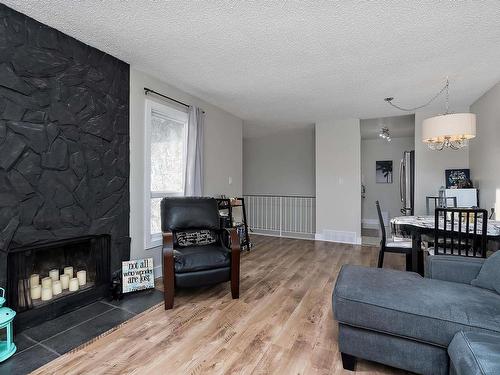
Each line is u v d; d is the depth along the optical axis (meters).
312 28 2.14
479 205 3.69
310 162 6.55
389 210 6.99
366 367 1.61
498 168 3.18
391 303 1.45
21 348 1.77
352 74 3.01
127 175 2.84
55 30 2.19
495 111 3.26
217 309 2.33
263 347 1.79
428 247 2.82
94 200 2.50
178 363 1.63
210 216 3.02
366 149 7.24
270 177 6.98
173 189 3.58
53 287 2.26
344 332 1.58
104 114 2.59
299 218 6.11
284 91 3.57
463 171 4.09
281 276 3.18
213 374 1.54
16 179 1.96
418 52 2.50
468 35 2.21
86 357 1.69
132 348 1.78
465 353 1.07
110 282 2.61
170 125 3.53
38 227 2.09
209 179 4.19
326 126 5.22
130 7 1.91
